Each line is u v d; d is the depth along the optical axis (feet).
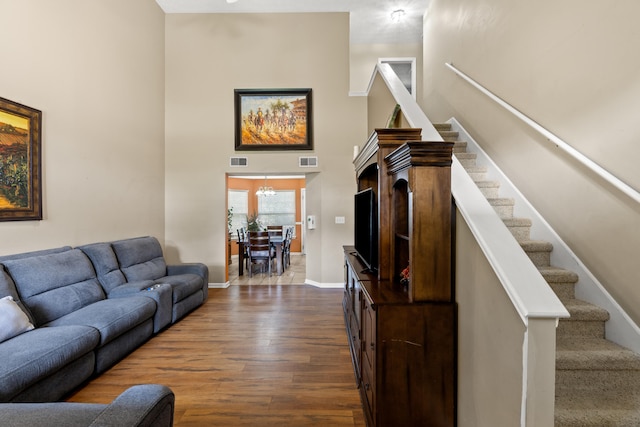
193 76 17.28
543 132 7.47
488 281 4.51
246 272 21.77
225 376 8.09
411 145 5.63
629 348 5.29
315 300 14.85
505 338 4.05
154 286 11.05
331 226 17.43
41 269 8.33
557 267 7.13
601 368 4.89
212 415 6.57
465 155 11.00
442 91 14.93
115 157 12.86
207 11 17.17
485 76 10.88
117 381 7.84
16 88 8.64
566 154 7.14
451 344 5.64
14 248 8.58
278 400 7.09
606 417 4.37
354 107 17.43
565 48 7.17
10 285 7.41
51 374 6.48
